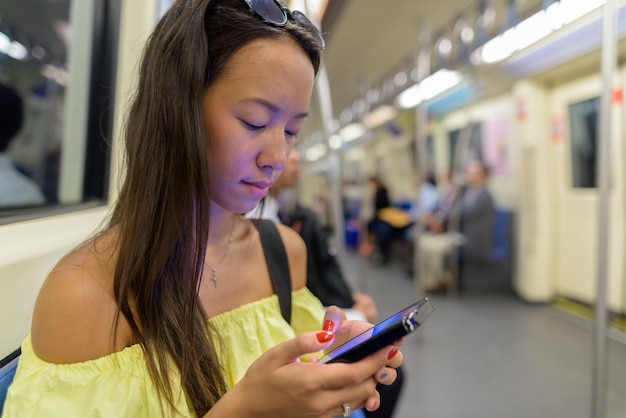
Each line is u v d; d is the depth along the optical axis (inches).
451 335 119.3
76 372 16.6
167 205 17.5
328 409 13.9
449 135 187.8
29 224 33.3
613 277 114.1
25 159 54.7
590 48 98.3
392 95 176.2
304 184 143.2
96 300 17.4
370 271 211.2
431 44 130.4
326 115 81.6
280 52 16.9
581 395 84.7
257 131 17.6
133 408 16.9
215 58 17.0
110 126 55.0
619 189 111.5
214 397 18.6
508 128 158.1
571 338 115.9
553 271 149.6
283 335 24.0
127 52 55.3
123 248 18.1
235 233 24.8
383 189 224.4
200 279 19.0
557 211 146.6
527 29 96.3
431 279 169.5
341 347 16.7
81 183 54.7
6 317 23.9
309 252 58.4
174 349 18.0
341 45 141.8
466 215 167.5
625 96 105.2
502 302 152.3
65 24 56.2
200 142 17.1
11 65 57.8
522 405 81.0
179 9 17.6
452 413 78.4
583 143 133.0
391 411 46.1
